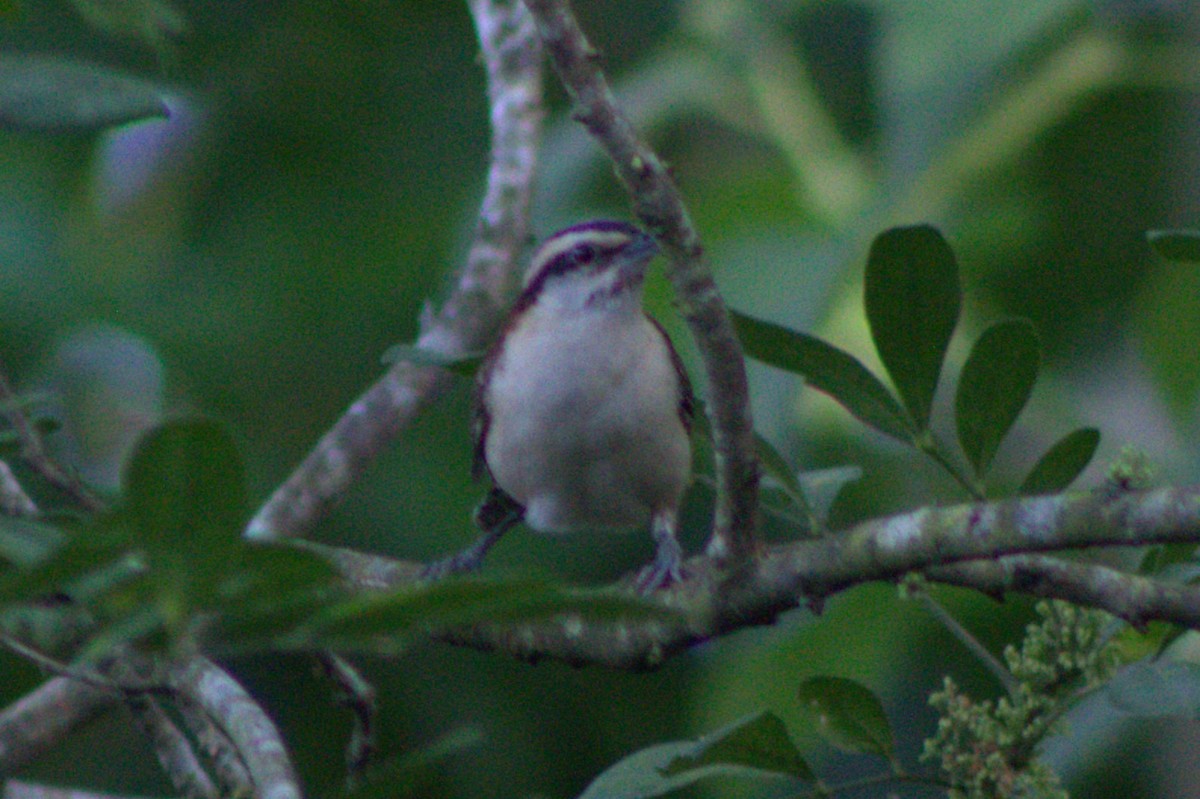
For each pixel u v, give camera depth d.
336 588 4.18
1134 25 13.38
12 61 5.62
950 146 12.85
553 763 11.85
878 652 11.43
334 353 12.98
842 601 11.55
